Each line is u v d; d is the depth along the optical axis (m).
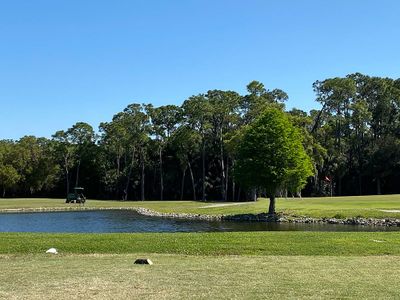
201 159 102.00
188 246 17.64
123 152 106.69
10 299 9.56
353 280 11.52
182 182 100.94
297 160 48.44
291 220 44.22
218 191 100.00
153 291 10.28
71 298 9.66
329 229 36.03
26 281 11.40
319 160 79.00
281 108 82.94
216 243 18.12
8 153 104.56
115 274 12.32
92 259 15.17
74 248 17.58
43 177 105.75
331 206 50.66
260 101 86.25
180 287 10.69
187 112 95.56
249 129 51.22
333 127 96.25
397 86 103.19
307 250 16.91
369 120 99.12
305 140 75.69
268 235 20.16
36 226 42.91
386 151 90.31
